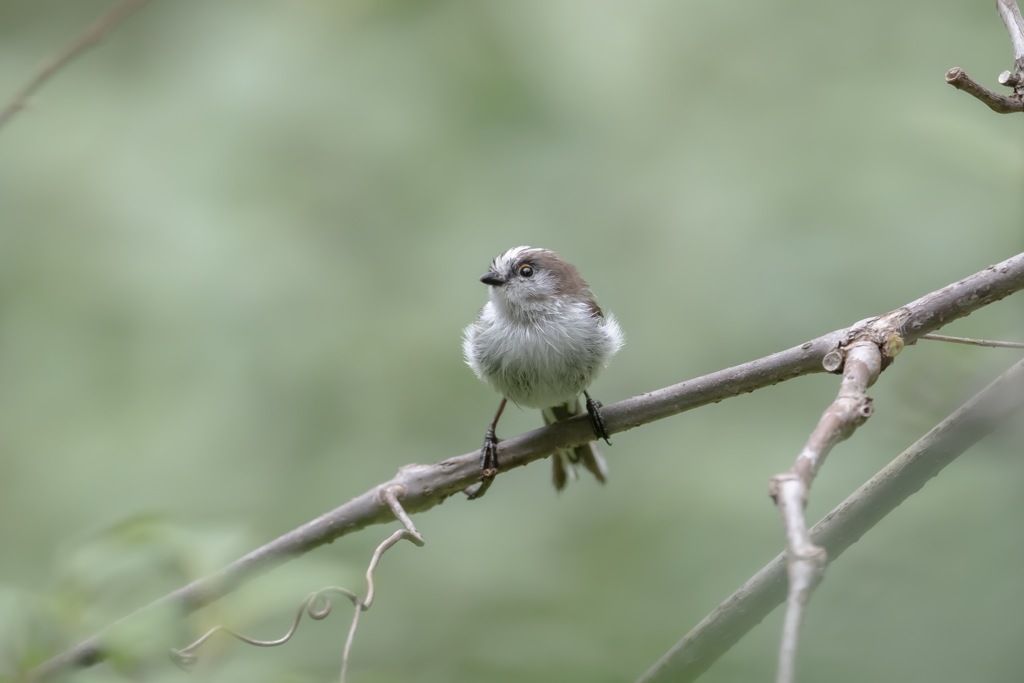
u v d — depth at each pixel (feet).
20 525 32.50
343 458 35.19
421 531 34.19
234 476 33.99
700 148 36.37
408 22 38.22
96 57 39.01
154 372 34.42
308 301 35.60
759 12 37.19
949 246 33.83
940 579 24.38
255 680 17.74
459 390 36.65
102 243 35.22
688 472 33.83
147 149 36.50
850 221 34.94
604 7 36.60
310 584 20.04
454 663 24.72
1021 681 21.86
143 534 20.36
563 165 36.78
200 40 38.37
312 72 37.24
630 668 23.56
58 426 33.76
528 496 35.29
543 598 29.07
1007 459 25.14
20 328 34.47
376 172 36.70
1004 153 30.14
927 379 28.17
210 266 34.78
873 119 35.86
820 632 24.13
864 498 20.66
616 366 35.94
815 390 36.29
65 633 18.45
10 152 36.83
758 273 35.24
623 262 36.42
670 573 30.09
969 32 36.94
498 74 36.68
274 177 36.60
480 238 36.40
